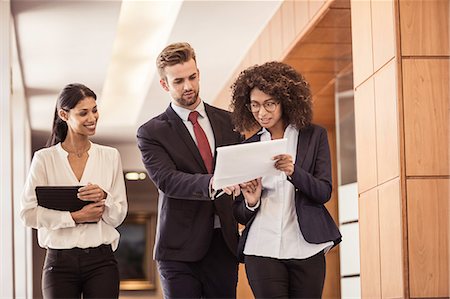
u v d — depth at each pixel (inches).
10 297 306.5
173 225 194.4
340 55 383.2
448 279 230.2
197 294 196.2
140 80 561.0
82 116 205.0
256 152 172.7
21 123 484.4
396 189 234.8
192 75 196.9
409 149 232.7
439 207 231.9
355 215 398.6
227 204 196.5
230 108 198.4
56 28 390.3
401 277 230.4
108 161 208.5
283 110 185.6
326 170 183.8
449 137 233.3
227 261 196.7
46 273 200.2
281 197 183.5
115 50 487.2
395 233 235.8
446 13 237.0
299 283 181.5
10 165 314.0
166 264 195.2
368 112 263.0
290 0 366.9
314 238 179.5
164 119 199.9
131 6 418.0
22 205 203.0
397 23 236.2
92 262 200.7
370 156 261.1
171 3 410.3
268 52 414.3
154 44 477.1
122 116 618.8
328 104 473.1
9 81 321.7
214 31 424.8
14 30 389.4
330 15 322.3
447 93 235.1
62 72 471.8
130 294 740.0
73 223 198.5
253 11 397.4
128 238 741.9
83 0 353.7
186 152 196.4
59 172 205.6
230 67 494.3
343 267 411.2
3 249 308.5
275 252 181.5
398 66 235.0
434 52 236.1
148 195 741.9
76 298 201.3
